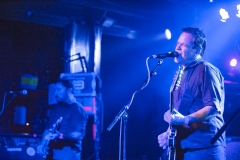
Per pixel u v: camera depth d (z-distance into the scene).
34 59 8.40
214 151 2.65
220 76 2.76
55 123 4.46
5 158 5.28
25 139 5.53
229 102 6.46
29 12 6.89
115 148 9.03
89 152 6.71
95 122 6.54
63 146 4.39
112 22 7.79
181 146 2.71
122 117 3.32
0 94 7.36
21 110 7.32
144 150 9.13
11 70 7.59
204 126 2.66
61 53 8.42
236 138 4.80
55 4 7.07
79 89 6.54
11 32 7.72
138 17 8.01
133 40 9.12
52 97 6.64
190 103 2.73
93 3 7.25
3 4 6.74
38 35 8.45
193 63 2.80
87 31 7.47
